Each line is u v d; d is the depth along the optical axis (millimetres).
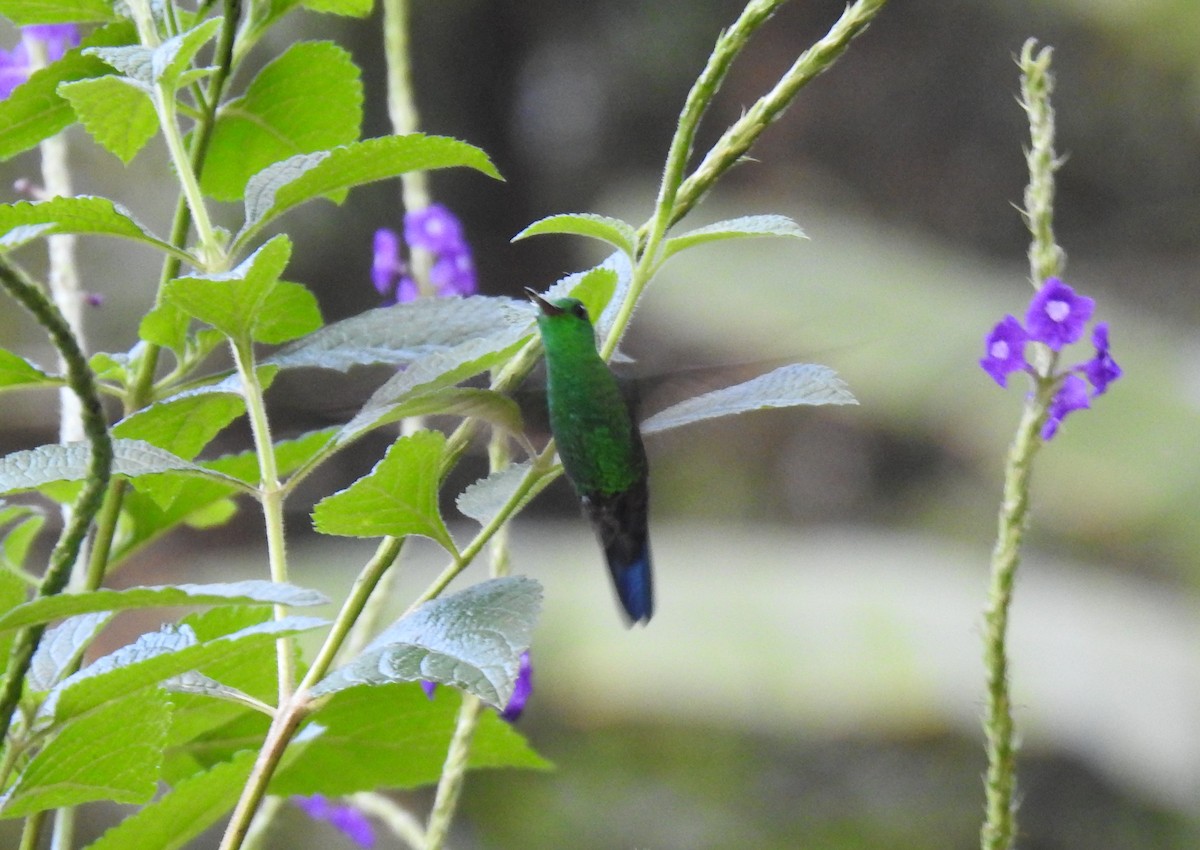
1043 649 14164
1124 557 15781
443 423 3145
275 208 2541
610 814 13531
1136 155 22969
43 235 2498
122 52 2691
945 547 16469
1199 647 14227
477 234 20281
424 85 20562
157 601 1961
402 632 2229
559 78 21438
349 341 2725
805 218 20891
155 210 13938
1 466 2285
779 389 2625
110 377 2922
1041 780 13820
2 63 3555
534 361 2930
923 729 13477
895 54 23266
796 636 13984
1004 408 16797
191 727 2822
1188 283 21922
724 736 13742
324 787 3002
